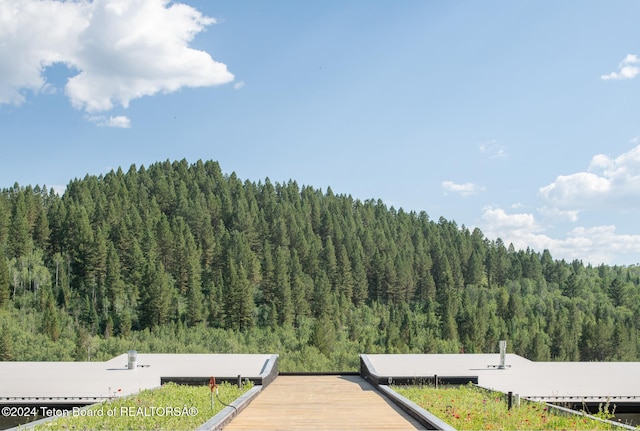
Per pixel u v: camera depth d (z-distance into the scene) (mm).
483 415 13383
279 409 15188
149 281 138750
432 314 158625
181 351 124062
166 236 170125
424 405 15008
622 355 134625
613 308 179250
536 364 24469
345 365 115125
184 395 16484
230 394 17062
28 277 151500
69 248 166250
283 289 146375
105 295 148875
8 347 118375
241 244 170625
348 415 14055
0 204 164875
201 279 166625
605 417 14859
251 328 137750
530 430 11789
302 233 193125
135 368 22375
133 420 12414
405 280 175250
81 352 120375
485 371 22234
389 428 12117
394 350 129250
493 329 137750
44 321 129125
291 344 131500
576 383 19656
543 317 163250
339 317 153875
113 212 184250
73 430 11180
